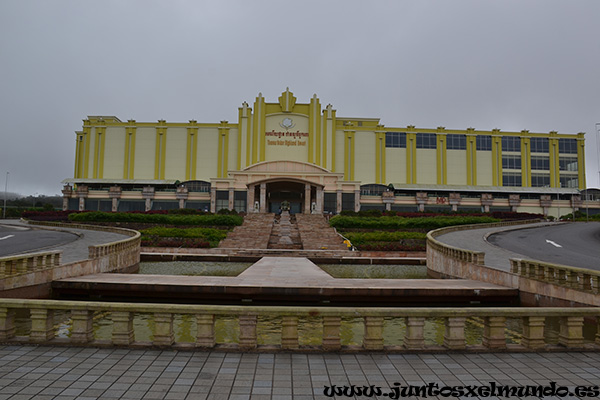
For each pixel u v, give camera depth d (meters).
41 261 13.92
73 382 4.95
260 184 51.78
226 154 60.94
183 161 60.91
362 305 13.84
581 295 10.96
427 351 6.33
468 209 58.06
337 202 54.97
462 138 63.28
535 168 63.59
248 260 26.41
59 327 9.78
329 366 5.64
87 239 27.58
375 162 61.94
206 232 32.59
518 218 49.91
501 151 63.44
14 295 12.45
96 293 14.16
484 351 6.41
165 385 4.89
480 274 16.08
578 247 23.53
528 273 13.52
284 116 61.38
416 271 23.28
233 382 5.02
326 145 60.91
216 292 13.69
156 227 35.12
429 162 62.50
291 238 34.75
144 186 58.97
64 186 57.06
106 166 60.66
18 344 6.41
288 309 6.27
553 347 6.55
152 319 11.17
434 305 13.98
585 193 60.34
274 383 5.00
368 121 64.50
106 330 9.86
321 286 13.84
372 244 30.06
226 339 9.28
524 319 6.66
